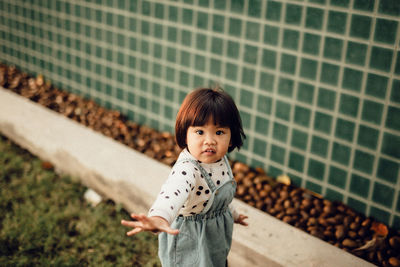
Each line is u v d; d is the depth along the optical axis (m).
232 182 2.34
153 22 4.62
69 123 4.92
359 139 3.40
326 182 3.68
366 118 3.32
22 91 6.05
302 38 3.53
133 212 3.83
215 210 2.29
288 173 3.92
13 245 3.37
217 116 2.10
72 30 5.58
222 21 4.04
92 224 3.64
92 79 5.55
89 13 5.27
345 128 3.46
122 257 3.30
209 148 2.14
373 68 3.20
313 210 3.55
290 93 3.73
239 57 4.00
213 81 4.28
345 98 3.40
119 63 5.14
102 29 5.19
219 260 2.40
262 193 3.79
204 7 4.14
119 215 3.77
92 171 4.09
